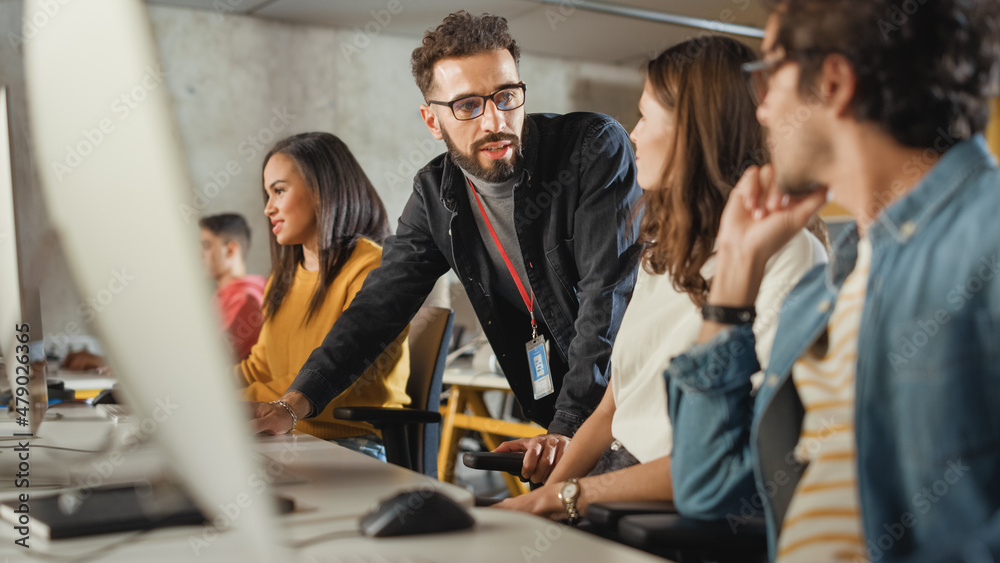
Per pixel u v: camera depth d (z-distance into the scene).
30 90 0.38
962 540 0.67
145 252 0.36
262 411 1.55
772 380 0.85
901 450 0.72
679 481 0.88
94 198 0.36
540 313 1.89
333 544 0.65
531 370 1.91
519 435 2.92
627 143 1.82
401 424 1.83
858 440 0.74
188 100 5.49
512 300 1.96
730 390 0.87
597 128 1.78
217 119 5.59
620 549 0.65
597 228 1.72
